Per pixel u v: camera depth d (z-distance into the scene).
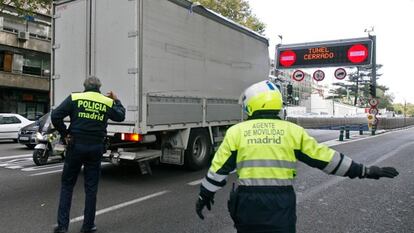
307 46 24.11
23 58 30.25
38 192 6.95
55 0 8.48
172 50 8.13
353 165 2.55
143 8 7.37
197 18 9.01
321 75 23.80
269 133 2.61
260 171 2.54
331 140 19.62
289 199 2.51
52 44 8.56
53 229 4.94
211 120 9.58
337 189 7.44
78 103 4.81
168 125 7.99
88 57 7.97
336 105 90.62
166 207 6.02
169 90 8.03
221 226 5.09
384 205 6.28
